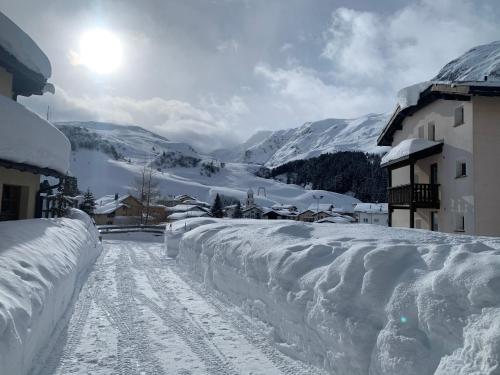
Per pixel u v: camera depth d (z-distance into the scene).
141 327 5.98
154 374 4.30
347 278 4.20
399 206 17.73
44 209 14.07
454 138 14.51
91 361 4.60
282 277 5.45
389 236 6.64
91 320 6.26
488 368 2.43
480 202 13.10
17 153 8.02
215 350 5.05
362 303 3.92
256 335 5.64
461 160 14.02
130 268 12.26
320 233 7.45
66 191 19.84
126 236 30.02
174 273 11.32
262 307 6.02
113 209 55.91
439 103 15.73
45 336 4.89
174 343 5.30
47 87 12.40
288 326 5.12
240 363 4.64
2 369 2.94
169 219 53.56
